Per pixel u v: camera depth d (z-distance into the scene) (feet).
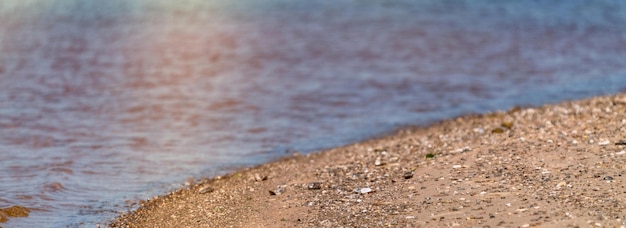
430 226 55.52
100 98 119.75
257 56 156.87
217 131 99.60
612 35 182.70
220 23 201.05
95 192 74.43
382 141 92.94
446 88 124.88
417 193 64.23
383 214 59.62
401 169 73.41
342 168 76.89
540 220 54.03
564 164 67.56
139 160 86.02
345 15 213.46
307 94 121.80
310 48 166.20
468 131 92.12
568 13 219.41
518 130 85.35
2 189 73.51
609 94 114.93
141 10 222.48
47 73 140.77
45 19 206.69
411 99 117.39
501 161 71.20
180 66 146.92
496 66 144.87
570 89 120.98
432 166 72.69
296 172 78.84
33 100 118.21
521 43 172.45
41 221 66.13
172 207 69.77
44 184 75.46
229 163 85.10
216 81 132.87
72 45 171.42
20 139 94.43
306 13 216.95
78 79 135.13
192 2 236.43
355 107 112.68
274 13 216.33
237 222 62.90
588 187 60.13
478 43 172.45
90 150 89.71
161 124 103.19
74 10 221.46
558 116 94.43
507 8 228.63
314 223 59.62
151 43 173.88
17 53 161.38
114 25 198.70
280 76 136.56
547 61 149.38
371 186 68.39
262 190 72.28
